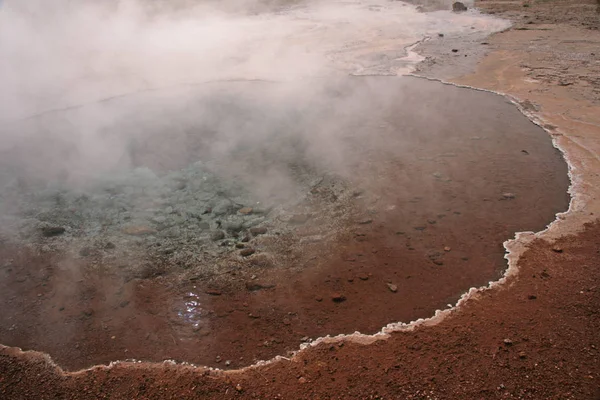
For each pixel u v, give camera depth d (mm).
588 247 3115
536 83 6055
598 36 7891
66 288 2963
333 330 2570
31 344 2557
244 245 3295
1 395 2268
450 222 3451
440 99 5719
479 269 2990
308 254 3182
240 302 2803
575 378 2217
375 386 2219
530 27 8859
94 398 2234
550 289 2777
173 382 2291
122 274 3072
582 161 4203
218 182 4082
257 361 2396
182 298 2850
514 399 2131
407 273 2975
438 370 2283
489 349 2387
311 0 12273
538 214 3510
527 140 4629
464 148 4516
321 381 2260
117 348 2512
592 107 5254
